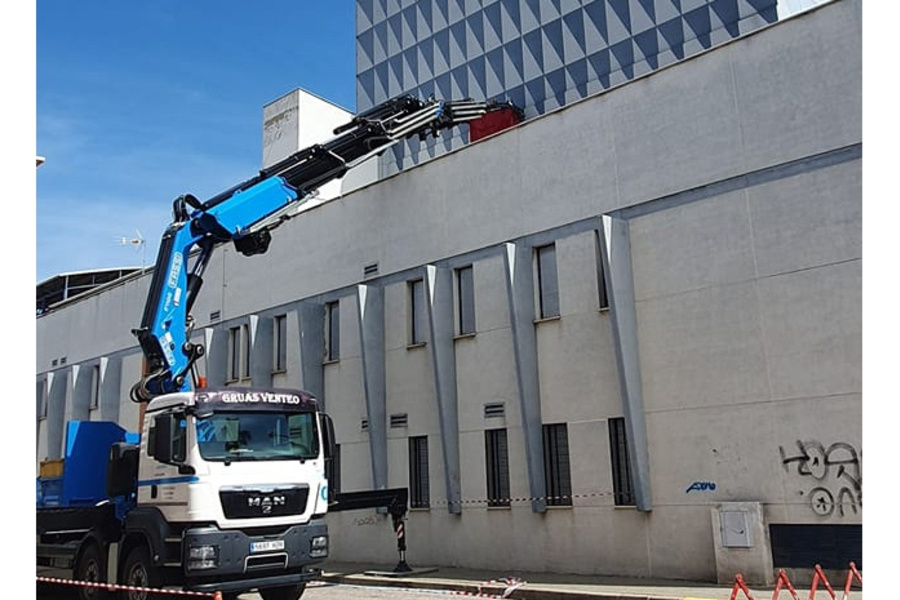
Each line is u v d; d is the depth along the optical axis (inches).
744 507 539.5
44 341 1422.2
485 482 708.7
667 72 630.5
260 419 506.3
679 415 591.5
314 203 1048.2
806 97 554.9
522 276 700.0
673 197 615.5
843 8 544.1
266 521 486.6
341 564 789.9
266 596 541.3
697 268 595.5
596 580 590.9
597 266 655.8
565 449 667.4
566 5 1423.5
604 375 638.5
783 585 519.2
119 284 1251.2
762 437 548.1
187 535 463.8
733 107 590.6
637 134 644.1
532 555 664.4
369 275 848.3
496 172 741.9
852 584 496.4
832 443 517.3
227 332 1029.2
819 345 530.9
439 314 759.7
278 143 1229.1
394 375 808.9
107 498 601.3
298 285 930.7
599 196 661.3
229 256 1040.2
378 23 1806.1
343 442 847.1
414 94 1689.2
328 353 895.7
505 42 1525.6
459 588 600.4
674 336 602.2
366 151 759.1
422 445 780.6
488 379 720.3
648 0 1294.3
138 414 1154.0
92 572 542.9
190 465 473.7
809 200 546.3
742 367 563.5
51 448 1321.4
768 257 560.7
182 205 613.3
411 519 765.3
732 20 1181.7
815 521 518.6
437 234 785.6
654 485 598.5
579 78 1381.6
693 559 569.6
